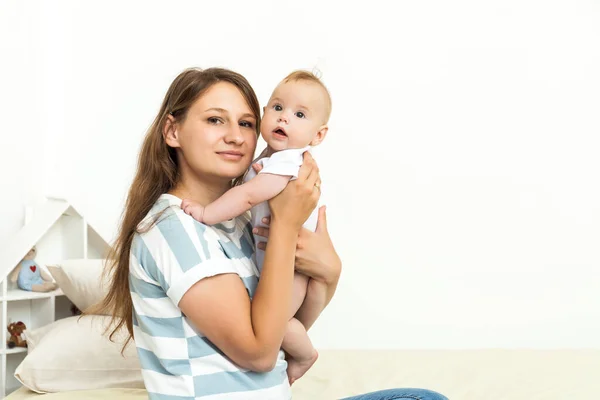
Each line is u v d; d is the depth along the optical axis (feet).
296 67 10.16
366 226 10.09
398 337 10.03
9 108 9.66
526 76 9.90
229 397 3.97
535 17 9.89
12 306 8.84
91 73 10.38
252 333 3.92
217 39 10.23
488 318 9.92
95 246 9.44
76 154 10.37
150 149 4.51
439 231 10.02
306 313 4.82
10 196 9.66
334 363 7.88
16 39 9.78
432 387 6.91
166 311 4.03
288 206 4.14
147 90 10.28
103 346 7.19
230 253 4.25
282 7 10.16
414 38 10.03
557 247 9.84
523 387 6.84
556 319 9.80
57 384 7.06
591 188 9.80
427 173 10.03
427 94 10.03
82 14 10.42
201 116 4.24
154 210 4.24
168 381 4.01
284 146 4.55
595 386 6.86
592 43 9.82
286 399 4.24
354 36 10.10
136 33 10.32
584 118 9.82
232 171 4.28
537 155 9.88
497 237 9.93
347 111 10.11
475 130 9.96
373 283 10.08
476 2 9.95
